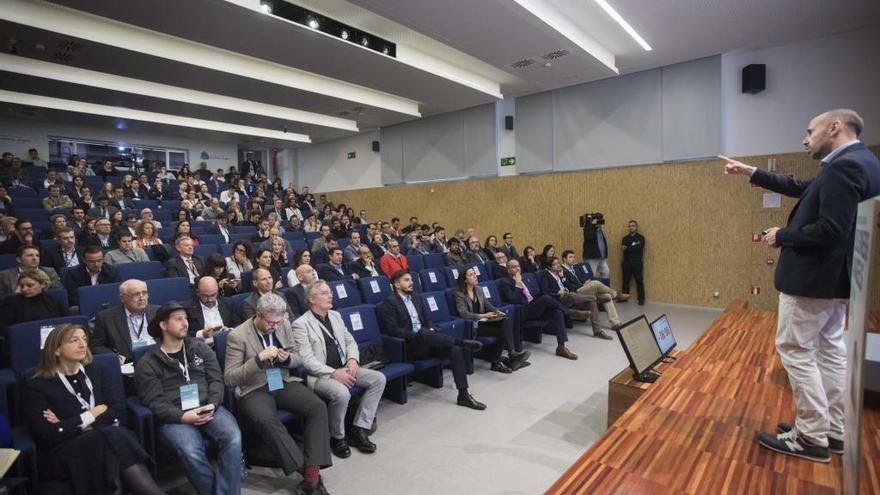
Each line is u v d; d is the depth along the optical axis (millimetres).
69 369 2154
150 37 5844
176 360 2441
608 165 7984
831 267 1658
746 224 6863
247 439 2711
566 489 1699
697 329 5836
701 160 7176
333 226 8570
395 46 6117
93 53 5770
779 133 6574
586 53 5996
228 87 7293
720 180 7023
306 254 5121
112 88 7277
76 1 4352
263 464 2705
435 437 2994
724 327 4238
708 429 2158
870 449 1910
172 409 2277
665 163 7484
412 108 9398
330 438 2822
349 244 6891
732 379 2840
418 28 5164
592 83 8086
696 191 7230
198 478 2186
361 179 11945
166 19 4766
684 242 7375
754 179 2059
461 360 3502
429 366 3590
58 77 6773
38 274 3283
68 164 9359
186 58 6160
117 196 7762
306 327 2973
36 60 6562
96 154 10820
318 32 5164
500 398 3645
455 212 10039
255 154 13766
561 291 5707
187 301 3527
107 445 1989
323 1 5180
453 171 10000
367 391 2924
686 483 1717
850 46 6047
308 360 2869
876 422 2156
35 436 2020
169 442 2219
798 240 1673
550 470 2570
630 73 7699
